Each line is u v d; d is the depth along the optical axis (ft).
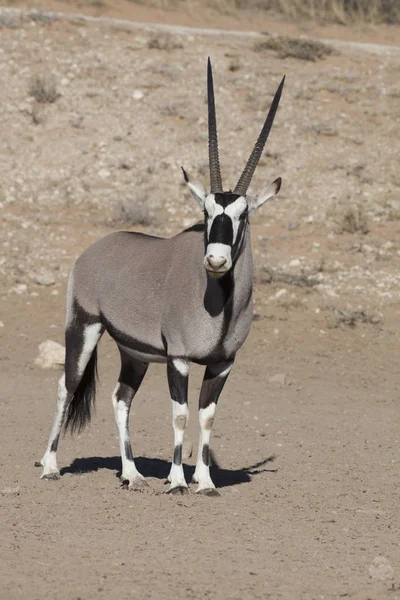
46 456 98.27
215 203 84.07
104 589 64.80
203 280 86.99
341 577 69.00
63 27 298.97
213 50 298.97
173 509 86.22
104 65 279.69
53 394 141.90
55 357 157.17
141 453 112.16
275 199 229.25
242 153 246.06
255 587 65.98
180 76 279.08
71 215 218.59
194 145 248.52
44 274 193.06
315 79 284.82
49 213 218.59
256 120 260.42
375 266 203.41
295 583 67.15
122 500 88.89
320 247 210.18
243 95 273.54
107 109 260.21
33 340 169.17
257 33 326.24
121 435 96.84
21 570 68.28
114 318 94.73
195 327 87.51
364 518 87.10
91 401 104.58
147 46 294.66
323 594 65.16
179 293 88.43
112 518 82.79
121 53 287.69
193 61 289.33
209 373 91.76
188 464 108.37
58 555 71.97
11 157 237.66
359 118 267.39
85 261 98.22
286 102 271.08
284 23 351.05
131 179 233.55
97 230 213.05
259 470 106.11
